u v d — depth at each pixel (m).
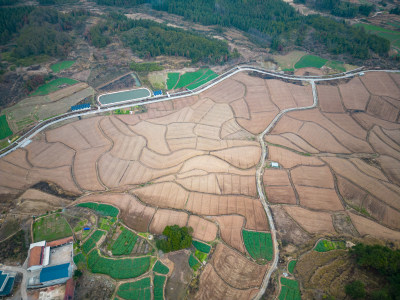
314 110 143.38
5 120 131.50
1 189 101.69
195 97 150.38
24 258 79.69
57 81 156.00
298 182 104.75
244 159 114.25
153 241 84.50
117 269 77.81
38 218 90.12
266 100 149.12
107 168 110.62
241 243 84.69
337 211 95.00
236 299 72.31
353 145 123.06
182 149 119.00
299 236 87.06
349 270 74.94
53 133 126.12
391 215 93.44
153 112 139.62
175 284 74.88
